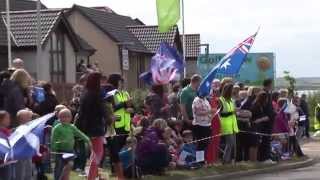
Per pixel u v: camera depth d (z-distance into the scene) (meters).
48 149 12.95
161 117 15.44
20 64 13.08
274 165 18.05
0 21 40.06
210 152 16.42
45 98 13.73
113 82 14.41
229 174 15.99
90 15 50.66
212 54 35.59
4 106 11.60
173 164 15.65
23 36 39.16
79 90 15.34
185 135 15.91
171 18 21.45
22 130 10.30
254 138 17.66
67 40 41.59
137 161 14.45
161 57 17.69
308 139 29.23
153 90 15.62
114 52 49.72
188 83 17.12
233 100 17.14
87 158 13.63
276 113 18.69
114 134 13.73
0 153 10.23
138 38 54.72
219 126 16.44
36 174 12.12
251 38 18.11
